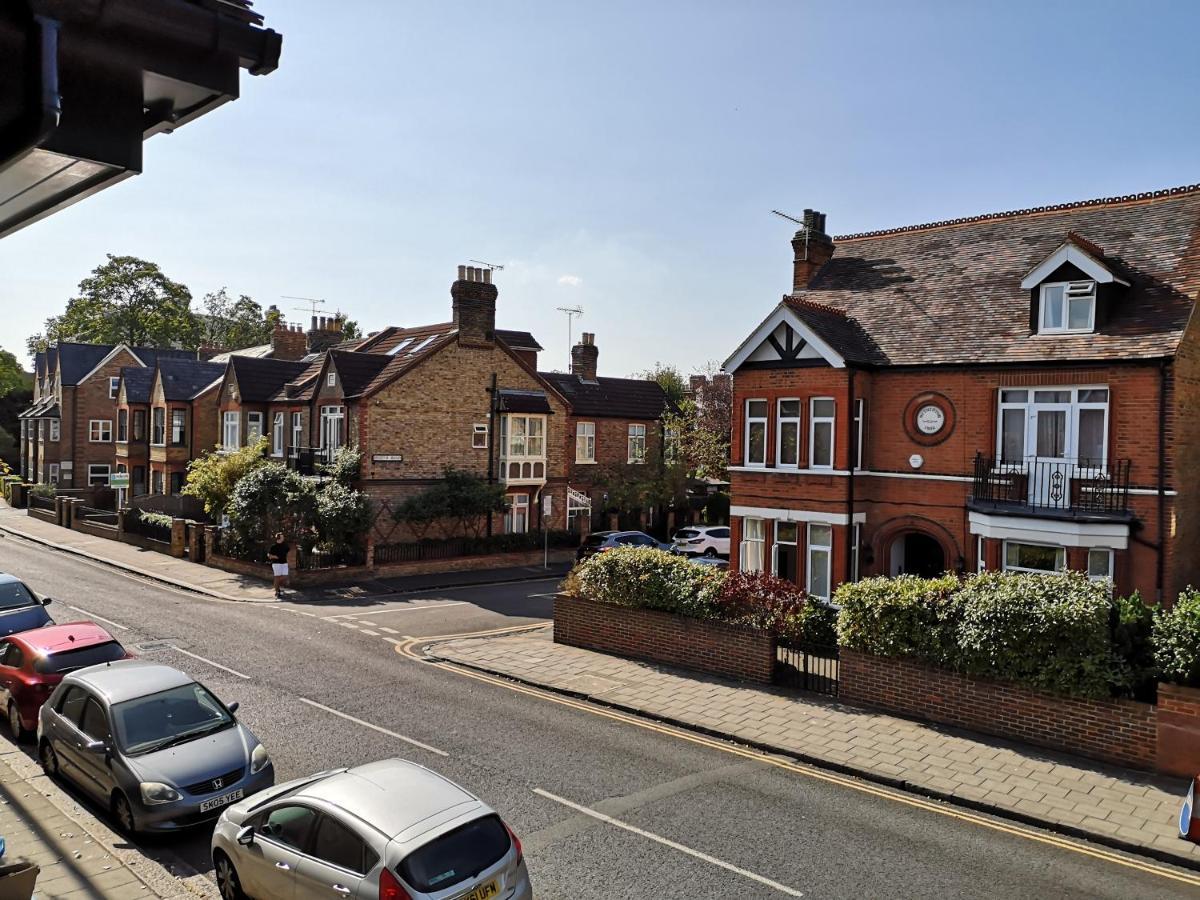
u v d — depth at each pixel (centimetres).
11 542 3581
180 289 7538
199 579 2731
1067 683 1195
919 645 1341
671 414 4053
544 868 860
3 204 318
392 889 648
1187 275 1678
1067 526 1605
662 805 1024
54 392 5350
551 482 3503
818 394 1939
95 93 279
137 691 1044
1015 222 2152
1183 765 1105
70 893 794
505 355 3366
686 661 1664
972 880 854
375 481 2992
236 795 956
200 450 4131
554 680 1570
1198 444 1697
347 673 1623
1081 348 1655
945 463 1841
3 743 1249
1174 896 830
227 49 303
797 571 1986
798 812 1015
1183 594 1230
